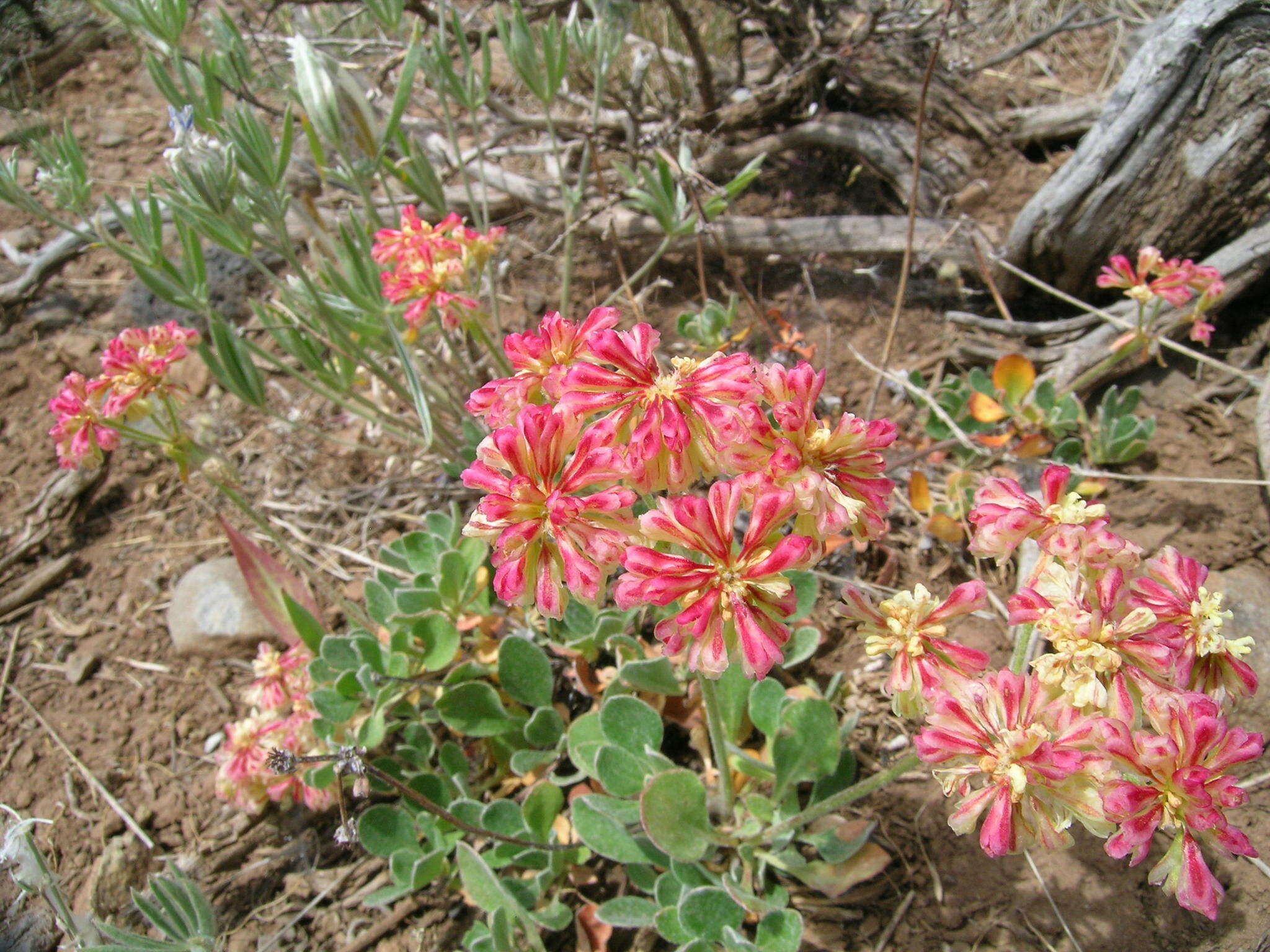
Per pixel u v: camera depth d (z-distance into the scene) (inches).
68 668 120.4
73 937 88.8
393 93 173.5
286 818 106.2
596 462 54.4
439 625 100.7
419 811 97.1
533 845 90.0
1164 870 51.7
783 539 53.2
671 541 53.9
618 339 57.2
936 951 84.3
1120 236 129.0
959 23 122.4
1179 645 58.3
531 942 84.0
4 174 103.3
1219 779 51.1
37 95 191.8
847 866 84.8
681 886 87.0
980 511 63.2
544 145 167.2
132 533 135.7
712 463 56.9
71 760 111.1
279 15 181.2
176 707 116.4
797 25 152.2
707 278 149.6
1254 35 111.1
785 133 155.9
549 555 55.9
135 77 204.8
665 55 174.6
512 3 113.6
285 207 104.0
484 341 107.5
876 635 60.5
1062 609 56.3
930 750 54.8
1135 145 121.6
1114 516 113.8
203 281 111.6
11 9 183.2
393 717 105.5
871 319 141.4
